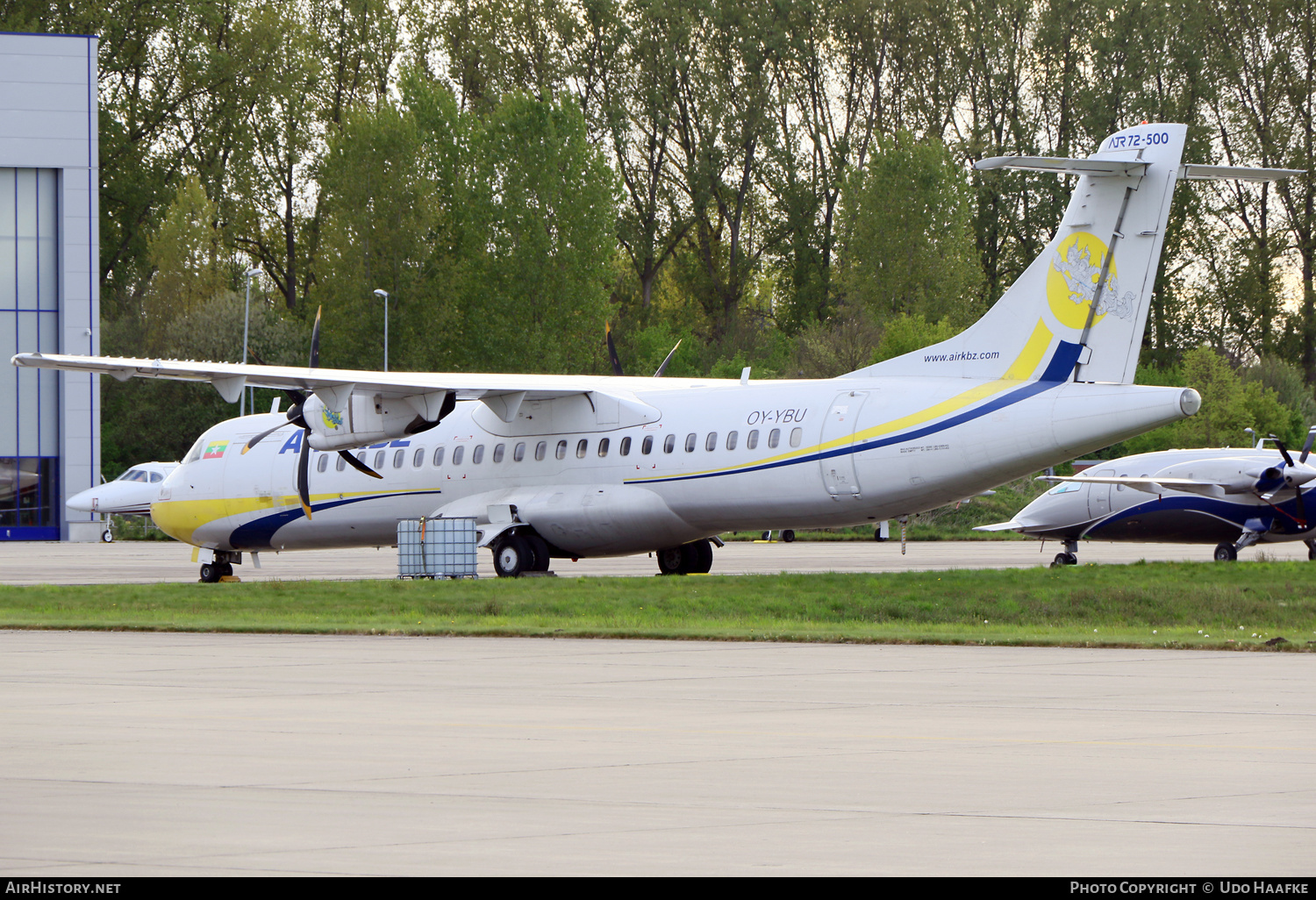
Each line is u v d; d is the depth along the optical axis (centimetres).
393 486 9231
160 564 12419
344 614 6819
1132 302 7200
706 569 9225
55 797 2445
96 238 17475
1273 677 4206
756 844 2094
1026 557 12488
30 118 17288
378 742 3033
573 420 8656
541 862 1984
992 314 7644
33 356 7506
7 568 11750
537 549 8719
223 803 2402
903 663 4647
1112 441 7219
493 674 4353
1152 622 6500
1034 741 3019
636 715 3438
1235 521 10325
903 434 7600
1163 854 2019
